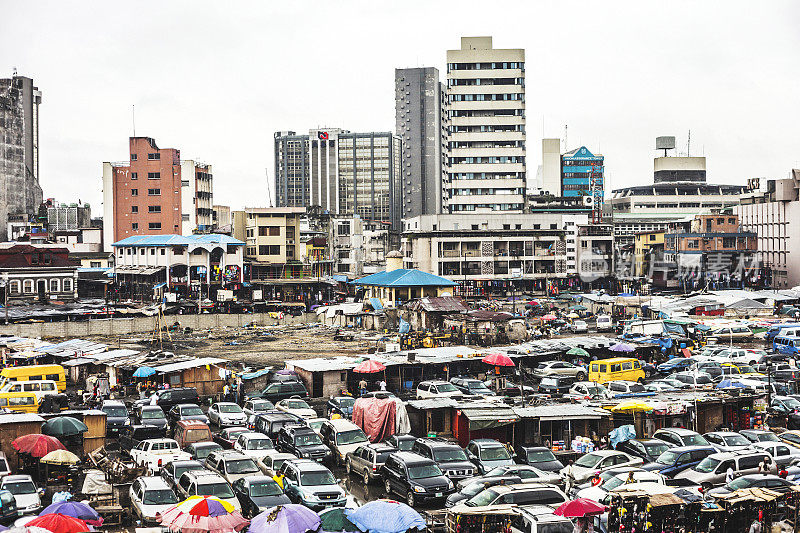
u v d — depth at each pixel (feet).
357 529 89.40
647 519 92.84
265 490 105.50
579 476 116.06
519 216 544.21
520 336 283.79
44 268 410.11
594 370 201.57
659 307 340.18
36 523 82.12
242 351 275.59
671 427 143.54
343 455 132.77
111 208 578.66
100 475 114.42
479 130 593.42
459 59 594.65
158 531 92.58
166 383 191.21
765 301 358.02
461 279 500.33
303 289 476.95
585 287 526.98
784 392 179.73
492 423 134.92
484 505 99.81
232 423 154.61
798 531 98.27
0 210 595.06
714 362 206.08
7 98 606.14
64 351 231.50
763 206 537.24
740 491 100.37
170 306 380.78
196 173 579.48
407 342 264.31
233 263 463.42
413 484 111.55
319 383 192.13
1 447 124.06
